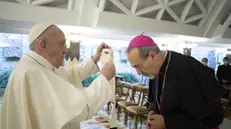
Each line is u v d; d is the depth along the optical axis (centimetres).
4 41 696
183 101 101
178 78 102
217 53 1069
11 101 84
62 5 433
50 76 86
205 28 609
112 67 98
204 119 102
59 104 80
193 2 518
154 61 108
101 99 87
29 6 401
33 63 88
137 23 511
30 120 83
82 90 89
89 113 83
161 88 114
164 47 816
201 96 100
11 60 706
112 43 868
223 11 549
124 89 584
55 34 93
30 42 93
